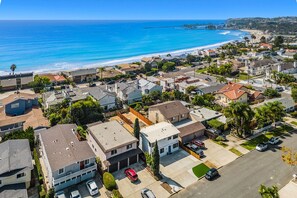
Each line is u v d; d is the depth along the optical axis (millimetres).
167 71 132125
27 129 53719
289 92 88875
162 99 79500
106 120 65375
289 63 120312
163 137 47500
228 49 193250
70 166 38781
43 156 45000
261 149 49031
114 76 117625
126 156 44000
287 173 42062
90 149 42656
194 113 62500
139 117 67625
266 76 112438
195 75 117375
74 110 60719
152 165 41031
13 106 66625
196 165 44938
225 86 86312
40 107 73938
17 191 35344
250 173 42250
